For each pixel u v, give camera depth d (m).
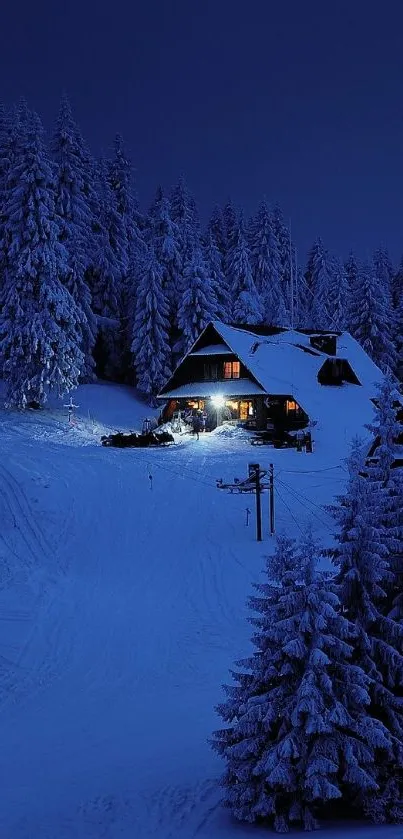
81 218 59.81
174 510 32.28
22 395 48.94
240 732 8.93
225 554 26.78
